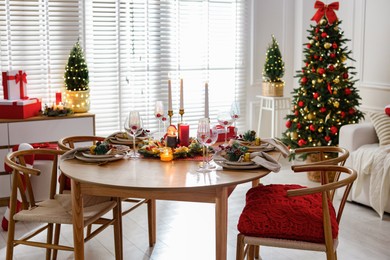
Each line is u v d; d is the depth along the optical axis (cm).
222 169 314
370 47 627
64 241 421
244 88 700
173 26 641
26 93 541
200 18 658
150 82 635
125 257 392
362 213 484
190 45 656
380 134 508
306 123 584
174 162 333
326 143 570
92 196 359
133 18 615
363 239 424
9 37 556
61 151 363
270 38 705
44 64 576
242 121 706
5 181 509
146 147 349
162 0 630
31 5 560
